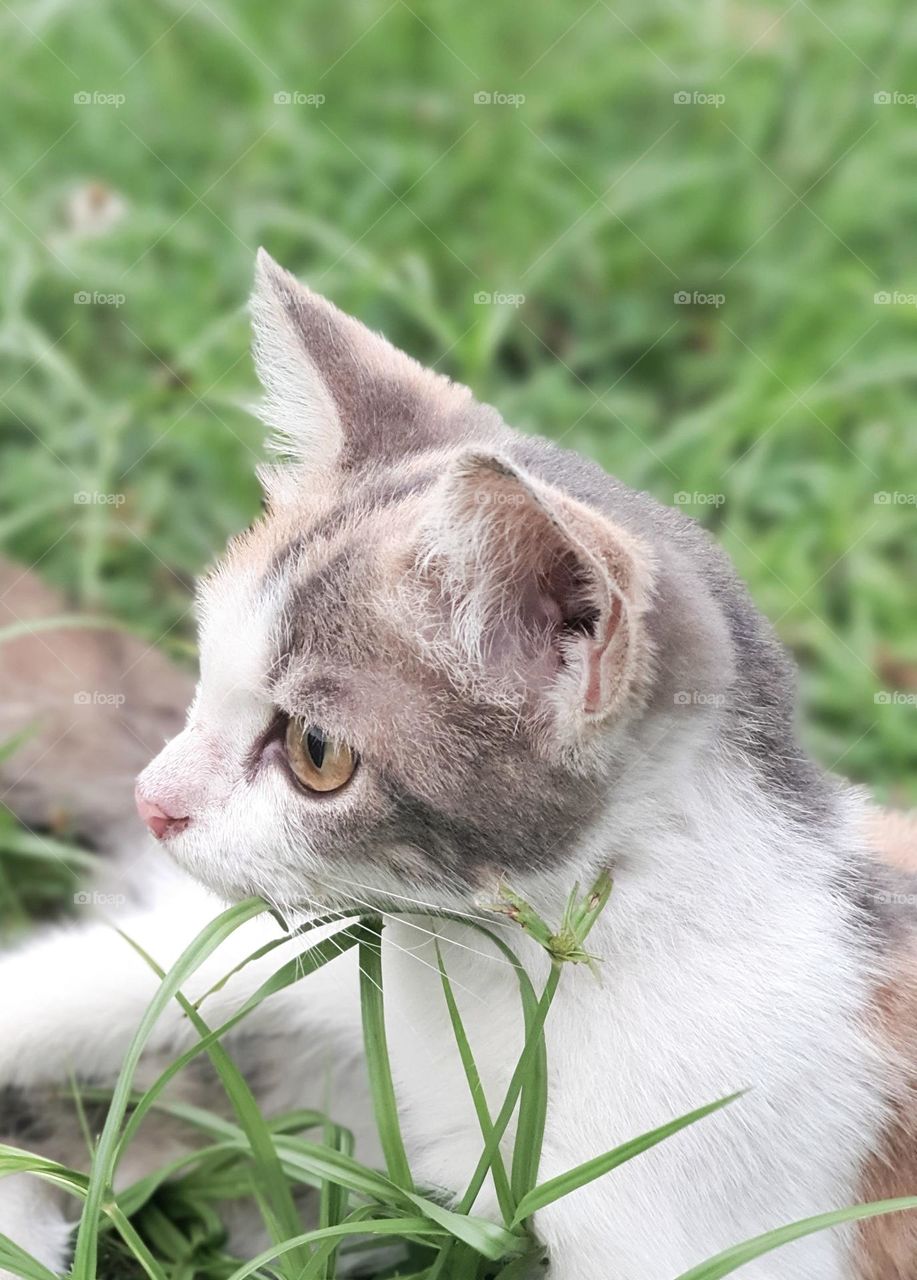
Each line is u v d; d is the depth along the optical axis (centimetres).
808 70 76
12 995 46
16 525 59
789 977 40
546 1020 40
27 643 55
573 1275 40
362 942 40
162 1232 45
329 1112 45
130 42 75
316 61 76
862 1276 42
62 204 70
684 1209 40
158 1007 38
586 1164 38
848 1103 41
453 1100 42
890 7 78
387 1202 40
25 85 73
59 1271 44
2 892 52
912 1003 42
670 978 40
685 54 76
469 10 77
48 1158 44
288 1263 40
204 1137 47
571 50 77
